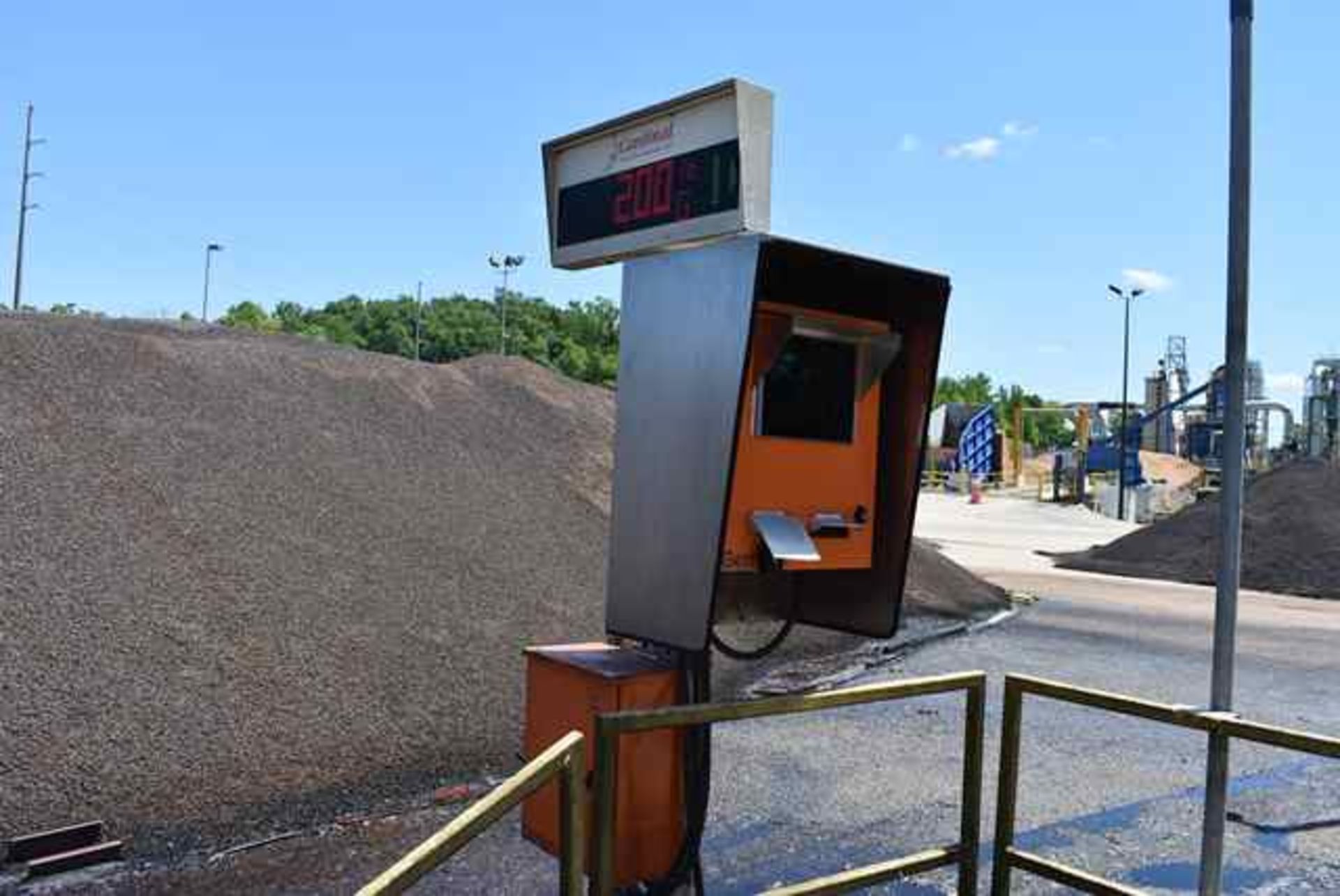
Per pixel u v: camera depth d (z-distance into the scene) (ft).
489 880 13.80
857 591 13.28
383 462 31.68
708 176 10.34
